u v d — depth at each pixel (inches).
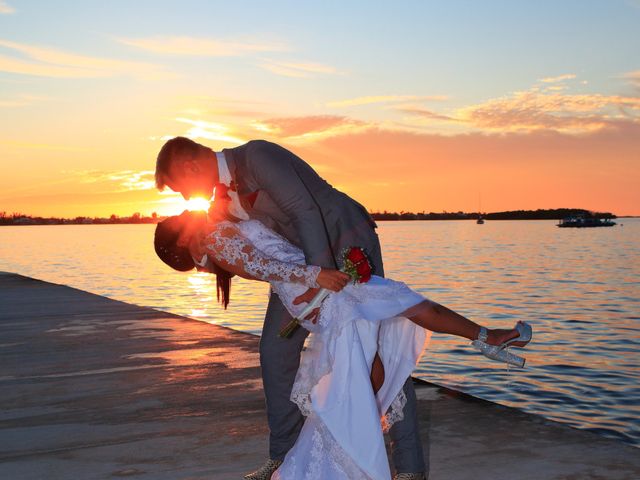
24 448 146.4
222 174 111.7
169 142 112.0
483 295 987.3
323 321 105.3
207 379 200.7
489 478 121.9
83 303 374.6
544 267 1648.6
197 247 112.9
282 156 111.0
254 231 113.8
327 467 105.5
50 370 217.2
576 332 609.0
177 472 131.1
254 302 809.5
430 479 121.7
